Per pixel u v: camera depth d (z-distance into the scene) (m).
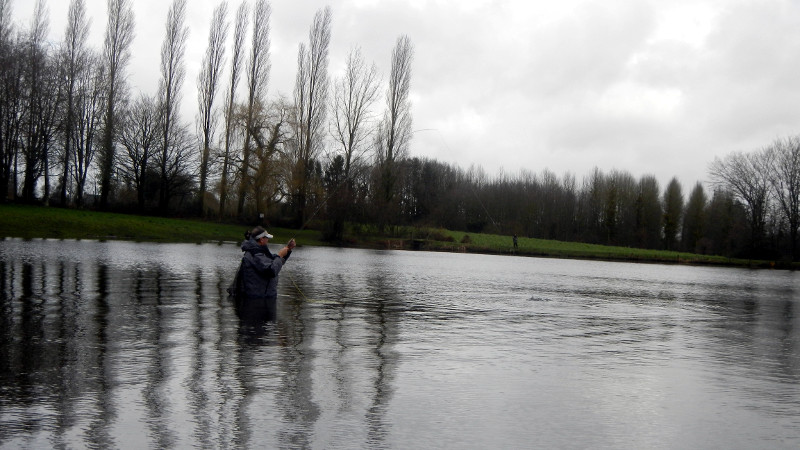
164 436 3.94
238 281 11.37
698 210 80.06
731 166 67.19
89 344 6.68
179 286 12.77
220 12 55.28
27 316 8.45
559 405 4.96
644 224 83.19
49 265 16.97
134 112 57.09
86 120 54.88
